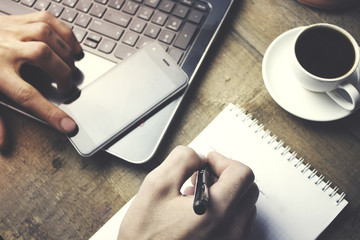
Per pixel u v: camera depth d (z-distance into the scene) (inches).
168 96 23.7
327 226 21.3
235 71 24.9
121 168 24.0
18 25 24.9
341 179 22.6
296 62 21.7
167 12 24.9
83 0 25.8
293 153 22.5
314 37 22.3
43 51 23.1
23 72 25.2
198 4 24.7
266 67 23.7
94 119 24.0
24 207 23.9
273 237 21.1
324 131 23.4
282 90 23.7
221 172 20.1
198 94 24.7
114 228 22.2
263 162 22.4
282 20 25.5
